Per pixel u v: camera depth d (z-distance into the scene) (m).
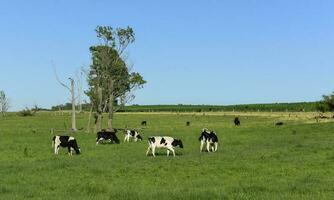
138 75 83.50
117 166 28.92
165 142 36.31
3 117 124.06
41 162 32.38
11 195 19.53
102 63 79.38
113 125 89.38
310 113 113.50
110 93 77.69
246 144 45.78
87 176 25.44
